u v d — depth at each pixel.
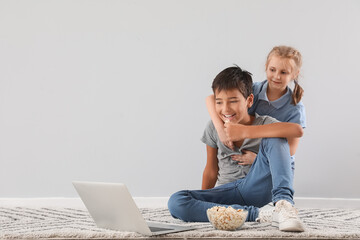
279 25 3.03
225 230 1.58
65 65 3.05
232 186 1.90
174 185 3.01
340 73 3.01
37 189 3.01
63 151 3.02
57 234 1.50
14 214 2.29
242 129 1.88
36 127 3.03
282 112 2.47
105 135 3.03
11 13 3.06
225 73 2.00
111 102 3.04
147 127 3.03
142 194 3.01
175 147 3.02
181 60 3.05
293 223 1.52
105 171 3.02
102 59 3.06
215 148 2.17
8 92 3.04
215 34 3.05
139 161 3.02
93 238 1.47
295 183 2.98
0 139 3.02
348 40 3.01
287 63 2.39
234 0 3.04
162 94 3.04
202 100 3.03
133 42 3.06
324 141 2.99
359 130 2.99
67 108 3.04
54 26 3.06
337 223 1.90
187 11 3.06
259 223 1.76
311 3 3.03
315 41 3.02
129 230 1.55
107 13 3.07
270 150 1.77
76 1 3.07
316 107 3.01
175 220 1.97
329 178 2.98
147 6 3.07
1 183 3.01
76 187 1.67
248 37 3.04
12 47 3.05
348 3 3.01
